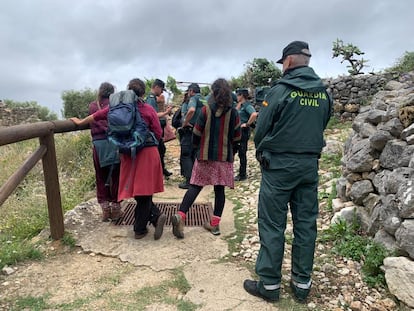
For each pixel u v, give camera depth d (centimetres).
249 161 766
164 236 390
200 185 386
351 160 389
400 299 263
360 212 366
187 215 460
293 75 268
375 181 356
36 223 425
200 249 360
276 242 268
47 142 358
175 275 312
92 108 420
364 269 304
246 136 616
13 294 284
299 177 265
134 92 364
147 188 359
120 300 277
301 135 262
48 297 280
